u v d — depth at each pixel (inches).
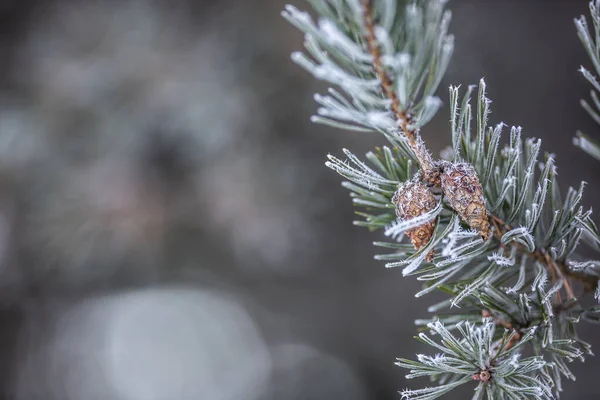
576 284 21.1
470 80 55.6
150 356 65.6
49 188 52.6
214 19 56.5
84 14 55.2
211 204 54.1
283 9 56.1
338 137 55.6
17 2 55.4
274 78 55.5
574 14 56.9
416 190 19.4
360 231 57.8
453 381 20.4
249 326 62.9
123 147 53.0
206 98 53.9
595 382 49.1
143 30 54.8
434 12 17.5
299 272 57.7
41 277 54.6
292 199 55.1
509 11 57.6
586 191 52.9
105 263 54.4
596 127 55.2
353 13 17.6
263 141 54.8
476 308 21.0
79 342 60.6
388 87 18.0
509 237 19.7
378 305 60.1
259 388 65.3
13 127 52.5
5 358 57.9
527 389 19.1
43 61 53.9
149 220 53.8
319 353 63.1
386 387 60.3
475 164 20.3
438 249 20.8
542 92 56.7
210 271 56.8
